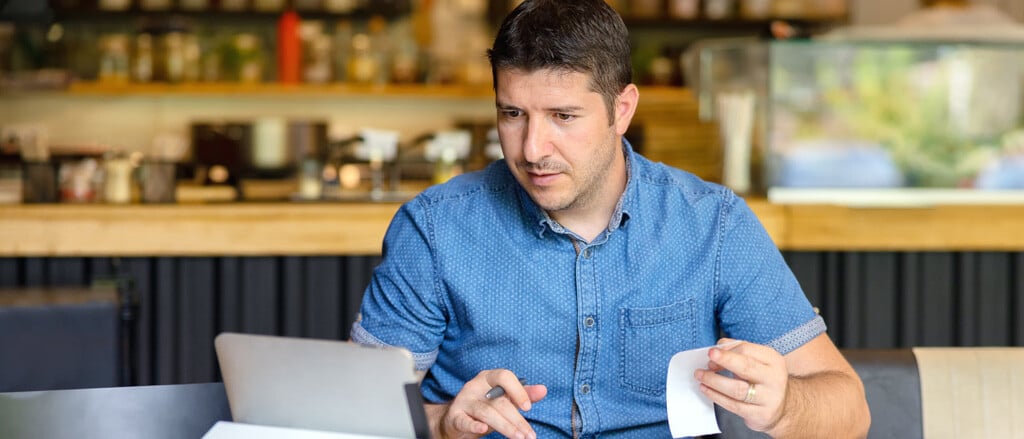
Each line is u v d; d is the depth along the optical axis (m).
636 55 5.21
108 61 4.96
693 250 1.55
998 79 3.11
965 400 1.65
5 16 4.91
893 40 3.10
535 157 1.35
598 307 1.51
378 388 1.09
